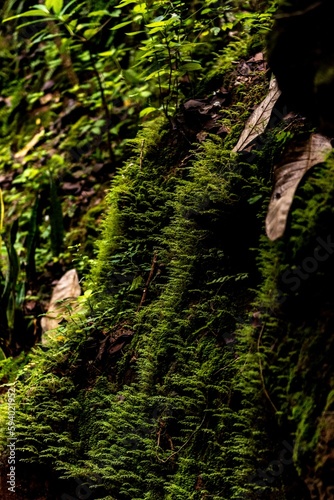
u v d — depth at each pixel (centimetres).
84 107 507
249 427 203
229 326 236
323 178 195
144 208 308
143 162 321
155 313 269
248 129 257
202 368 232
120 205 316
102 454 249
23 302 392
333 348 183
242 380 210
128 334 278
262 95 284
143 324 271
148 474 231
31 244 386
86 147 475
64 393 280
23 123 561
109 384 271
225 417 218
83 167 465
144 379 255
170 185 300
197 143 288
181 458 224
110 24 475
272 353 199
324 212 191
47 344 304
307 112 193
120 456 243
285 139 238
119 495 242
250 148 252
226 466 213
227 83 316
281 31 180
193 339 246
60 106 536
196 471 221
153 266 288
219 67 327
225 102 307
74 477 257
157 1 335
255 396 202
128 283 296
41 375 286
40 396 282
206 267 255
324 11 172
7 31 628
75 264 392
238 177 247
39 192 477
